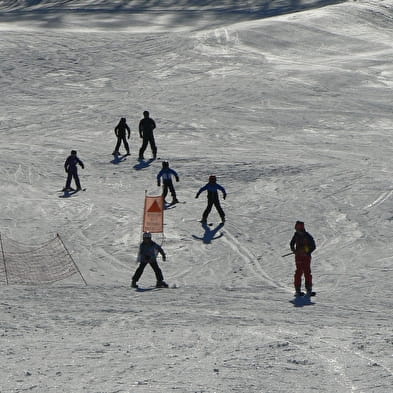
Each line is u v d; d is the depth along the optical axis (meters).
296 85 160.25
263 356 27.20
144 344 29.48
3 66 172.88
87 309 40.38
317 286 56.47
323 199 85.00
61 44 196.38
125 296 47.91
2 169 97.44
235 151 109.75
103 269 62.50
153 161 103.00
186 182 92.62
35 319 36.34
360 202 83.62
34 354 27.03
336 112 139.12
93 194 87.25
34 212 79.31
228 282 59.03
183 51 190.62
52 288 51.44
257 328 34.03
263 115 135.38
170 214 79.38
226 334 32.12
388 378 23.81
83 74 168.88
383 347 29.00
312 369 25.14
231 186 90.94
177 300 46.25
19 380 22.64
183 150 109.94
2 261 63.31
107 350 28.12
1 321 35.28
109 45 197.12
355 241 71.00
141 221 76.56
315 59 190.25
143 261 54.75
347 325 36.56
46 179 94.00
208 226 75.50
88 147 111.44
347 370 24.98
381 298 51.06
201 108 139.00
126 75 168.38
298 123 130.50
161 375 23.70
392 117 137.00
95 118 131.00
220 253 67.38
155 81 163.00
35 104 142.75
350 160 105.12
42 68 172.50
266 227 75.25
